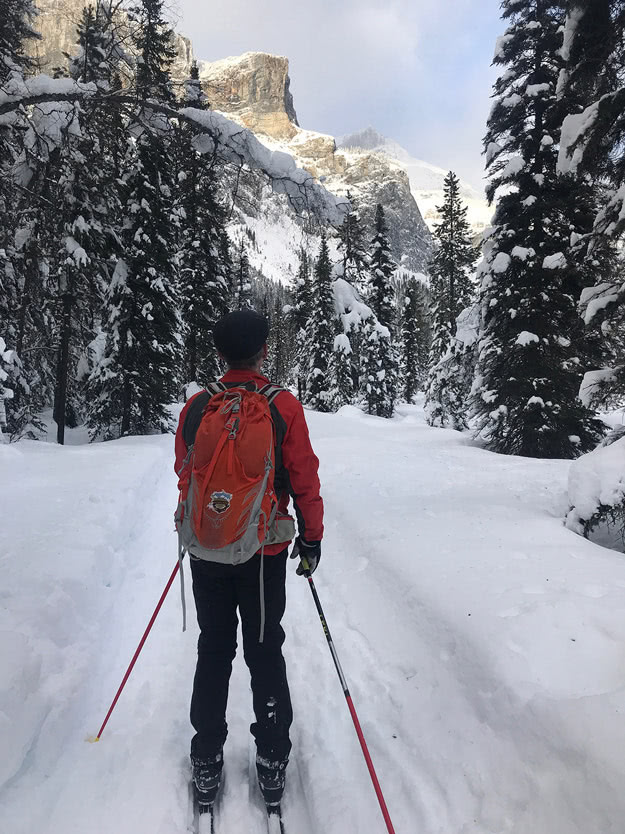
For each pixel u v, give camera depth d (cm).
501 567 375
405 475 810
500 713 233
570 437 1378
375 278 3422
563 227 1383
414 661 303
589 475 471
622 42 590
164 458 1038
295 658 336
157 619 377
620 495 440
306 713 279
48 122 660
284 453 206
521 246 1422
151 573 471
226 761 242
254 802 220
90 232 1642
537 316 1398
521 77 1434
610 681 231
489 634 279
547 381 1379
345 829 203
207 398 217
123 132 621
